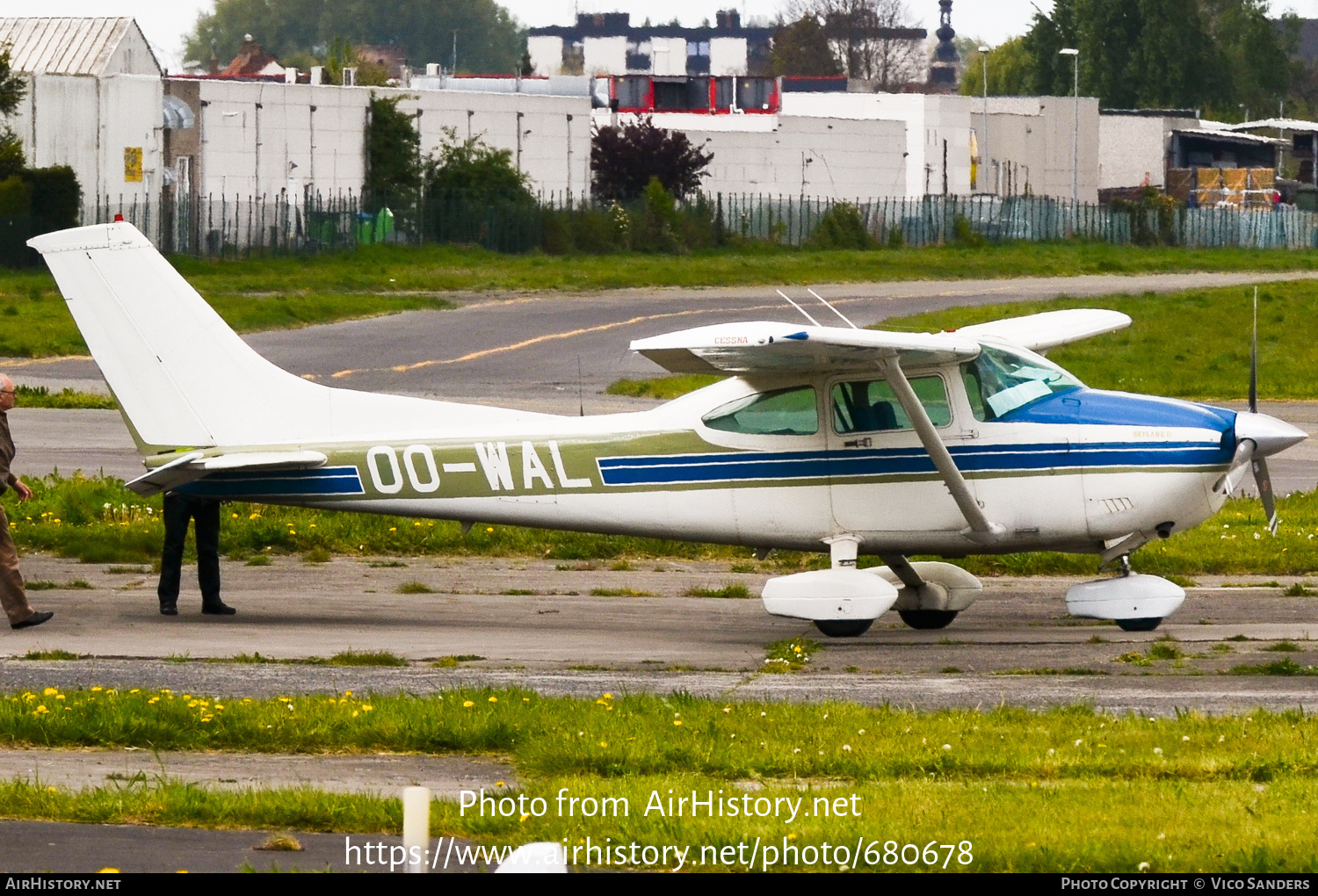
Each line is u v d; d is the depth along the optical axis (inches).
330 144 7805.1
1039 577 1957.4
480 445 1664.6
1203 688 1295.5
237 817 936.9
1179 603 1565.0
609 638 1588.3
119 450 2751.0
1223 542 2058.3
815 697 1273.4
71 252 1647.4
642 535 1670.8
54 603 1729.8
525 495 1660.9
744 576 1962.4
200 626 1611.7
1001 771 1021.2
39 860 862.5
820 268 7637.8
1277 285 6712.6
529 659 1462.8
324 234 7465.6
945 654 1496.1
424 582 1894.7
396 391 3636.8
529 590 1856.5
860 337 1428.4
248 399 1673.2
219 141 7308.1
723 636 1609.3
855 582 1563.7
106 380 1664.6
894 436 1593.3
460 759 1101.7
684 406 1649.9
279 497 1672.0
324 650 1489.9
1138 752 1043.9
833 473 1606.8
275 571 1953.7
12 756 1088.8
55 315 4827.8
